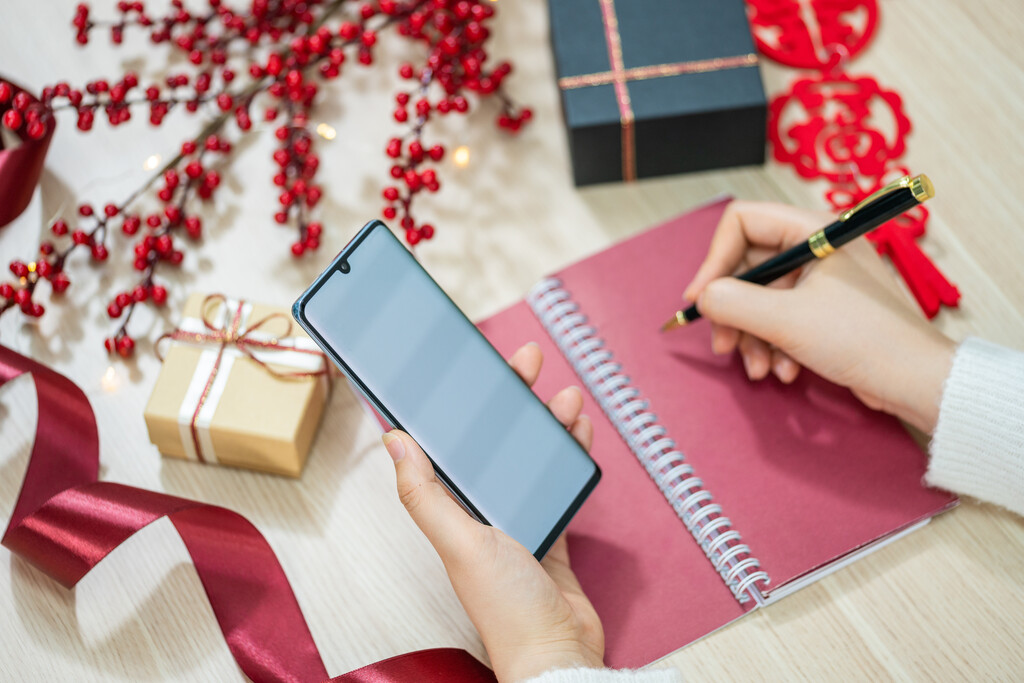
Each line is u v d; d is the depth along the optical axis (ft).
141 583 2.48
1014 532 2.47
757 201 3.03
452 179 3.10
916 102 3.12
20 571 2.48
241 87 3.20
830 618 2.38
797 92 3.15
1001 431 2.31
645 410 2.66
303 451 2.59
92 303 2.86
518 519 2.24
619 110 2.89
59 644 2.39
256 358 2.57
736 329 2.69
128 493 2.40
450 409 2.26
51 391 2.55
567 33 3.04
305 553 2.53
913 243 2.87
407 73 2.97
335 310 2.23
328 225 3.01
